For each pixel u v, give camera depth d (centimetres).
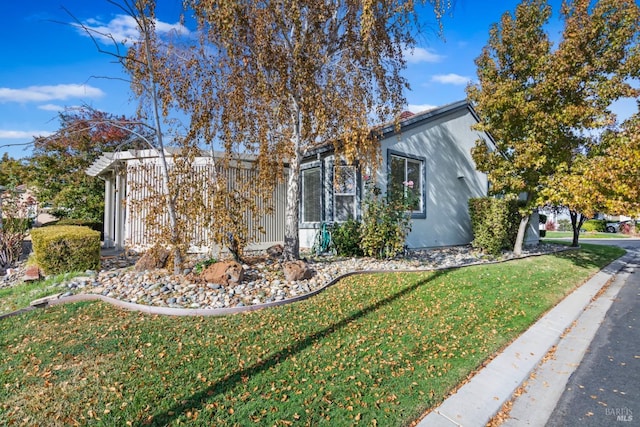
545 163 916
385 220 848
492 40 964
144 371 320
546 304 578
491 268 815
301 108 711
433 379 322
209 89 657
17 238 896
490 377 339
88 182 1717
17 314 470
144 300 503
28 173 1686
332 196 996
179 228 630
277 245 916
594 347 430
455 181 1241
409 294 583
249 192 749
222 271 573
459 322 470
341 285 625
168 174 634
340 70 738
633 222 2555
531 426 273
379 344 391
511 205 1100
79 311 475
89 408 268
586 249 1348
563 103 880
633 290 732
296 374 320
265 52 630
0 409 268
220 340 388
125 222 1032
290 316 466
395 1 696
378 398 287
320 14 671
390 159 980
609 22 812
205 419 255
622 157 738
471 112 1327
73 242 655
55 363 336
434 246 1127
